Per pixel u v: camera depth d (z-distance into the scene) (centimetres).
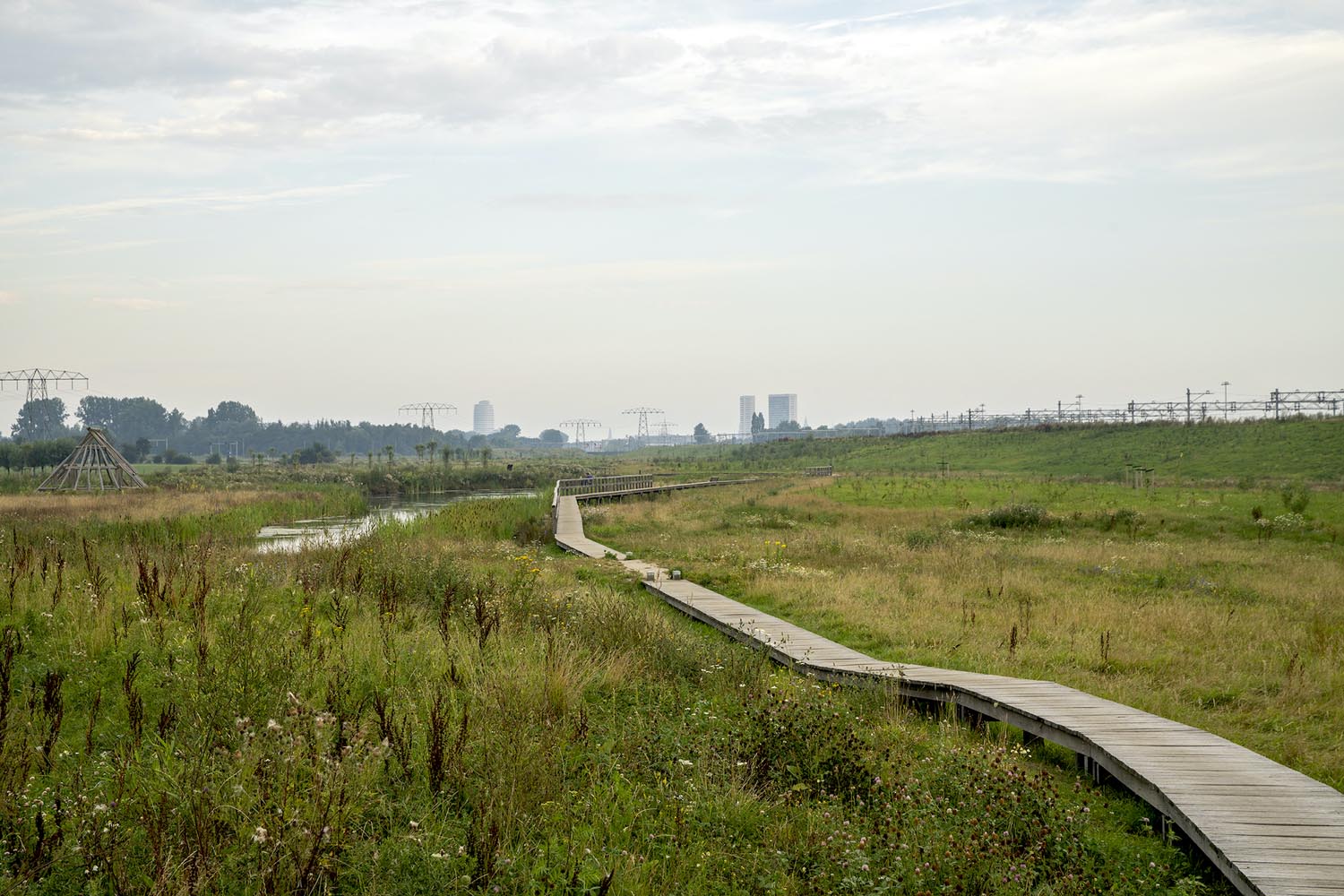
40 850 561
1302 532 2814
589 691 1004
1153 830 754
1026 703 978
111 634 1033
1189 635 1451
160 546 2141
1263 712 1085
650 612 1524
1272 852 620
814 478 6738
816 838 678
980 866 642
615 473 9362
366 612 1270
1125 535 2909
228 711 782
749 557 2362
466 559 2206
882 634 1479
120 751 717
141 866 582
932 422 13488
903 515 3581
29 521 2892
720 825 699
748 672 1145
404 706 866
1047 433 8162
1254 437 6219
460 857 606
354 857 595
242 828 603
